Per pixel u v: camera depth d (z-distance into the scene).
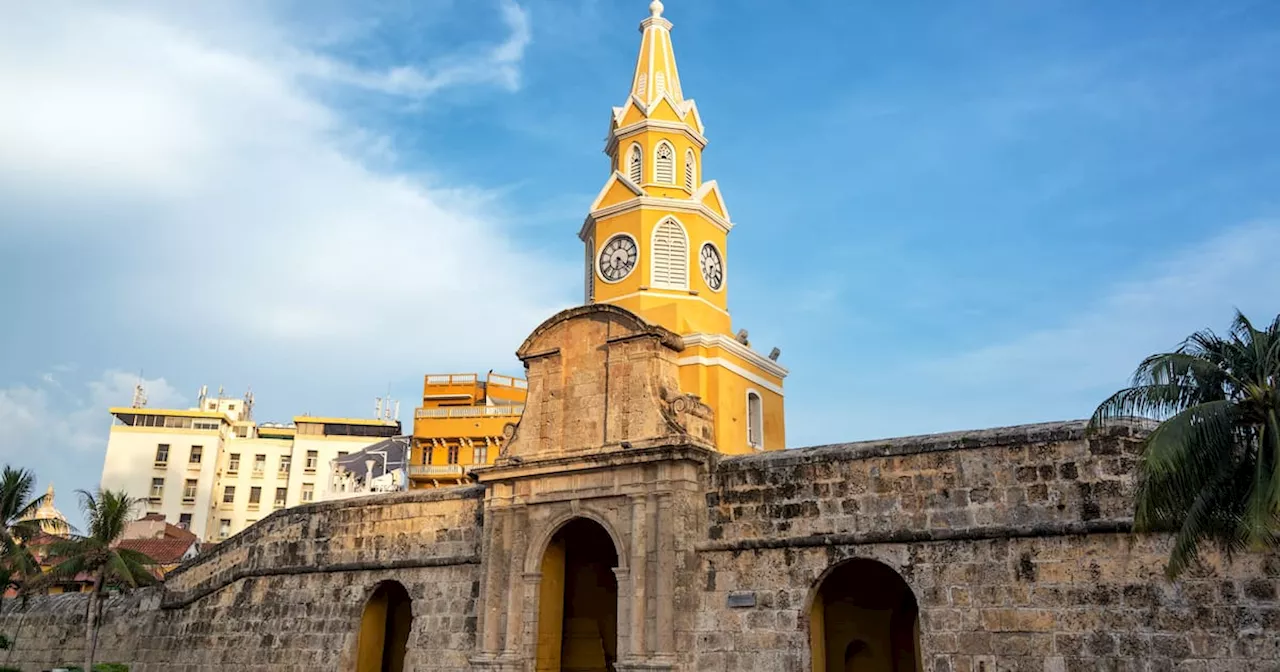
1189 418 17.89
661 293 40.81
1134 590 22.88
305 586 38.22
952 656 24.53
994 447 25.33
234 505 107.19
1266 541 17.80
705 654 28.02
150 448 105.38
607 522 30.58
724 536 28.80
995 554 24.62
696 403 30.70
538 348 34.41
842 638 31.64
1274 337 18.08
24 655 46.88
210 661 39.78
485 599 32.47
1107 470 23.78
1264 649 21.34
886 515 26.34
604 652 35.28
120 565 41.56
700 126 44.81
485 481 33.56
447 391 79.38
